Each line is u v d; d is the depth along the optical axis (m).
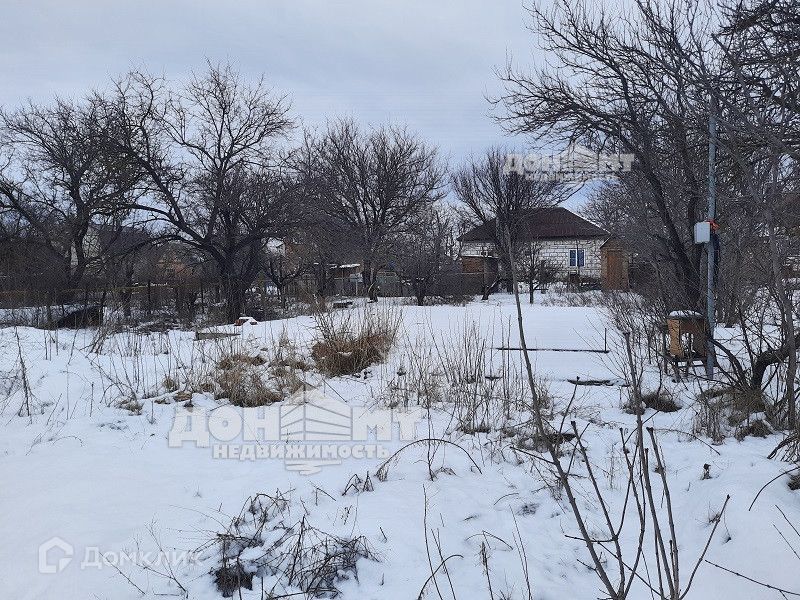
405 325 12.41
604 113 9.36
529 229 32.50
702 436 5.70
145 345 10.50
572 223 41.03
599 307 16.81
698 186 8.52
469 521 4.02
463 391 7.00
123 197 21.53
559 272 36.53
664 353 7.99
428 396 6.91
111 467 4.82
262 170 23.19
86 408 6.50
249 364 8.12
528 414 6.33
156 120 22.12
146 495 4.29
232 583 3.25
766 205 4.89
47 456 5.05
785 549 3.23
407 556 3.51
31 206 24.67
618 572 3.51
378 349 9.05
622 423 6.18
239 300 20.83
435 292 26.22
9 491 4.30
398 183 28.31
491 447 5.40
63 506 4.05
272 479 4.61
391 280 27.86
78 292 20.31
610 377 7.96
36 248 22.83
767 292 7.18
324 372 8.37
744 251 7.29
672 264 9.53
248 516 4.00
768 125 5.33
